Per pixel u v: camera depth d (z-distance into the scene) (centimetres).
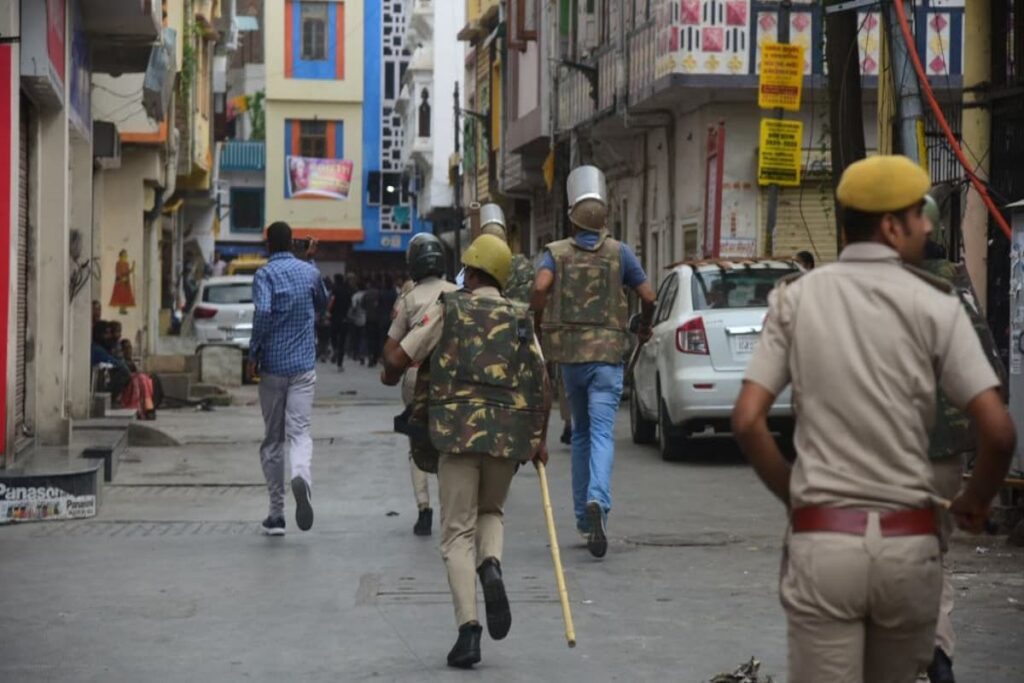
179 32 4475
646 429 2328
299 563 1292
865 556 546
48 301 1956
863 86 3077
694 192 3384
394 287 5347
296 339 1426
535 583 1210
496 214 1823
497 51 5859
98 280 3216
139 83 3597
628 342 1382
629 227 4066
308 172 9044
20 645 999
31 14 1747
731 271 2117
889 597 550
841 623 553
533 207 5600
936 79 2977
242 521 1540
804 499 557
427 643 1003
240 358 3947
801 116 3216
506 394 954
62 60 1958
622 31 3531
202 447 2311
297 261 1439
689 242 3450
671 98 3294
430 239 1314
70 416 2166
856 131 2070
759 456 565
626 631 1038
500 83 5638
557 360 1373
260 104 10050
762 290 2091
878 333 558
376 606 1119
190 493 1769
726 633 1031
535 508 1638
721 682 895
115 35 2481
